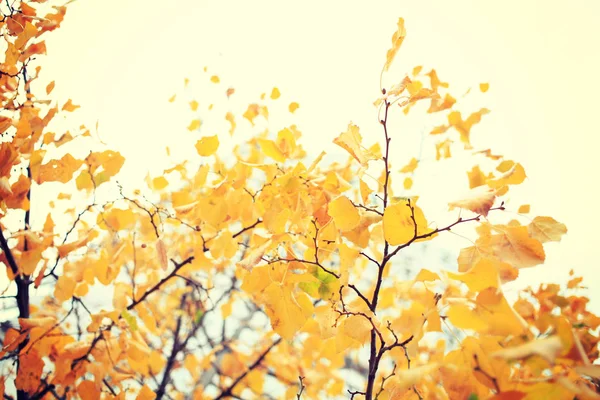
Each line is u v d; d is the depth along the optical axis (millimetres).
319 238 1148
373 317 1093
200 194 1278
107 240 1272
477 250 1090
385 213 1083
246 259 1100
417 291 1113
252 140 1399
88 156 1251
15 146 1199
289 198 1173
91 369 1201
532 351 886
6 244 1229
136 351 1252
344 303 1122
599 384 993
